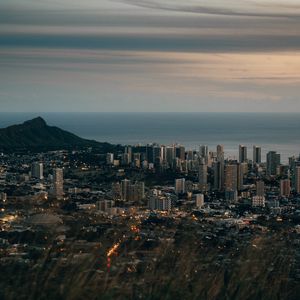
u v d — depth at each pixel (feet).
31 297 59.06
